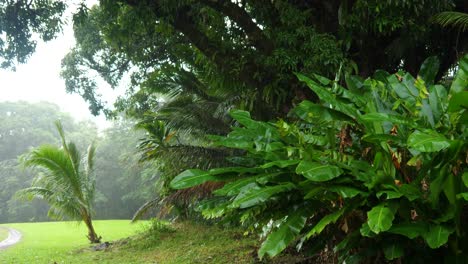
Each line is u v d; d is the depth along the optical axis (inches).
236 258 277.9
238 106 307.7
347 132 115.4
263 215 115.0
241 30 269.9
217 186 236.1
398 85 124.3
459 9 252.2
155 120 343.6
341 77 212.5
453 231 84.6
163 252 351.6
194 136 371.9
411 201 88.6
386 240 94.9
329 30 247.9
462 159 90.5
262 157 109.3
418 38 238.1
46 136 1600.6
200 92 366.6
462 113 85.8
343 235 122.3
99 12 311.1
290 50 224.5
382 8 206.8
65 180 469.7
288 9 235.6
